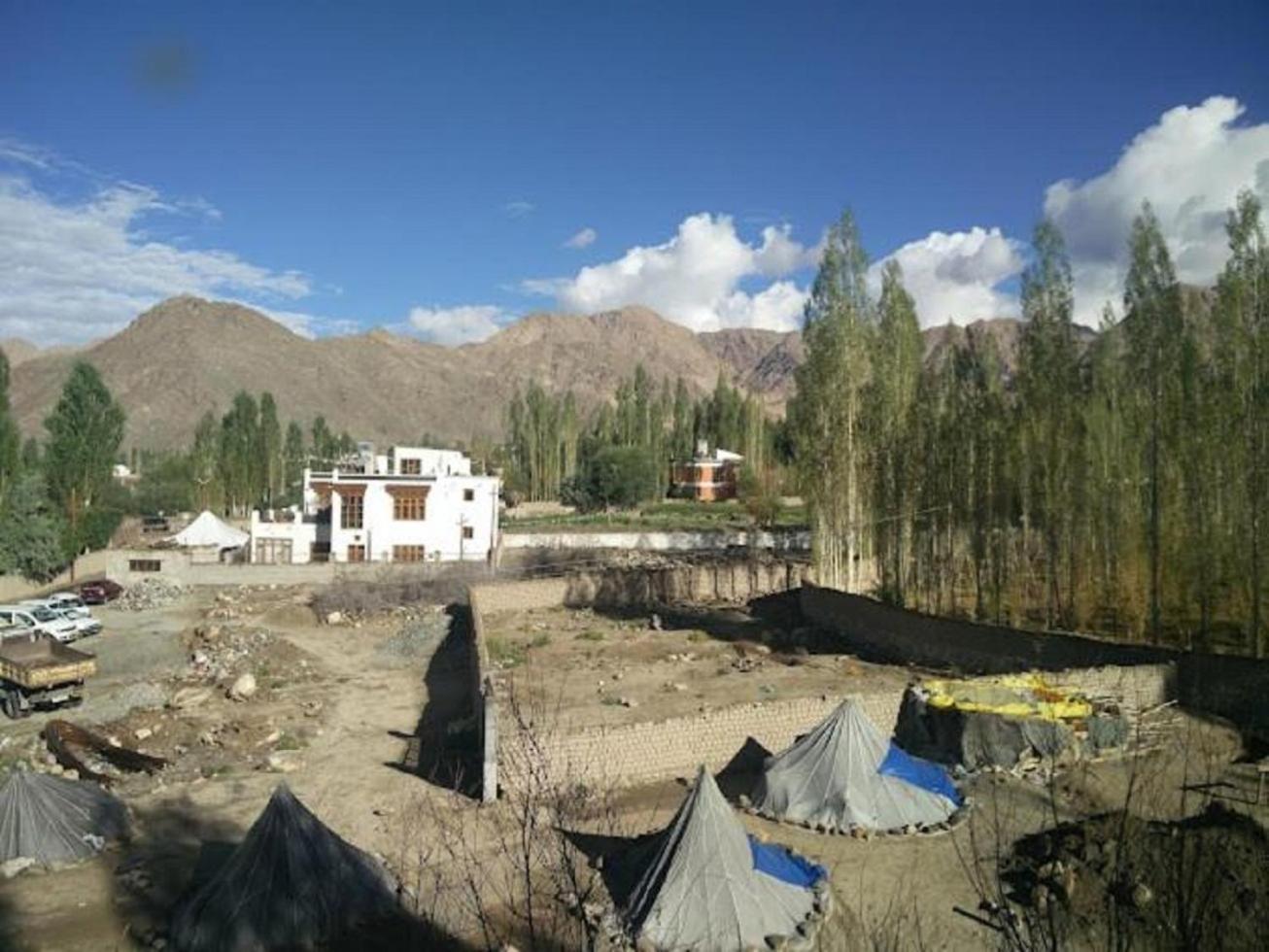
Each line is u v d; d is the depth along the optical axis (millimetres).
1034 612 35438
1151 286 29312
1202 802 18078
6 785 19906
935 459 37500
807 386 44875
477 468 78312
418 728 29078
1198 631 28875
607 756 22672
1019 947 6965
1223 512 27125
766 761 21734
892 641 36094
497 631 40969
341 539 58844
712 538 66250
